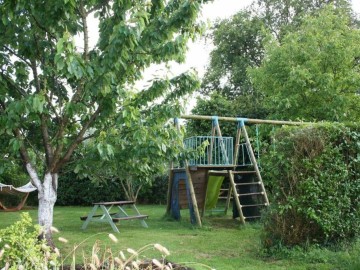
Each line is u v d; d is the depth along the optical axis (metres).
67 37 4.20
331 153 6.40
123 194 16.66
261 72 14.79
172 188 11.36
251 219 10.84
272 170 6.53
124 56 4.55
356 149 6.58
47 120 5.44
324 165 6.38
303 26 15.09
